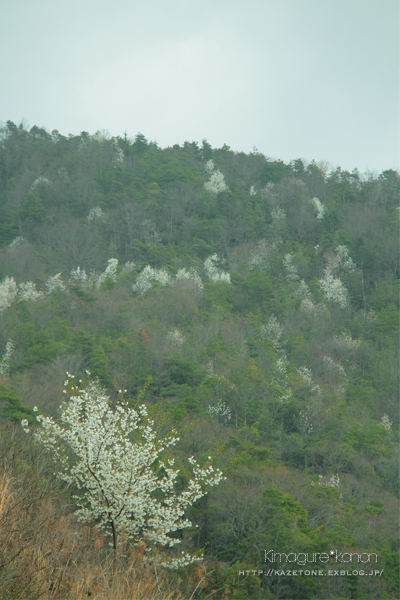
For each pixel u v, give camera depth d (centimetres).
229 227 9388
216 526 1922
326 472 3419
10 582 466
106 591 543
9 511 543
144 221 9125
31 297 5862
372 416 4512
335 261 8431
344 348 5941
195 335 5525
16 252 7725
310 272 8331
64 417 1034
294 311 6725
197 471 1145
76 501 980
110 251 8319
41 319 5009
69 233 8444
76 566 553
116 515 949
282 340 6084
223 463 2433
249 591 1504
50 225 8900
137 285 6969
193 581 902
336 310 7206
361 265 8394
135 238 8994
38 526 571
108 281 6644
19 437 1019
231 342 5488
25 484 686
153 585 608
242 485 2209
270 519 1903
